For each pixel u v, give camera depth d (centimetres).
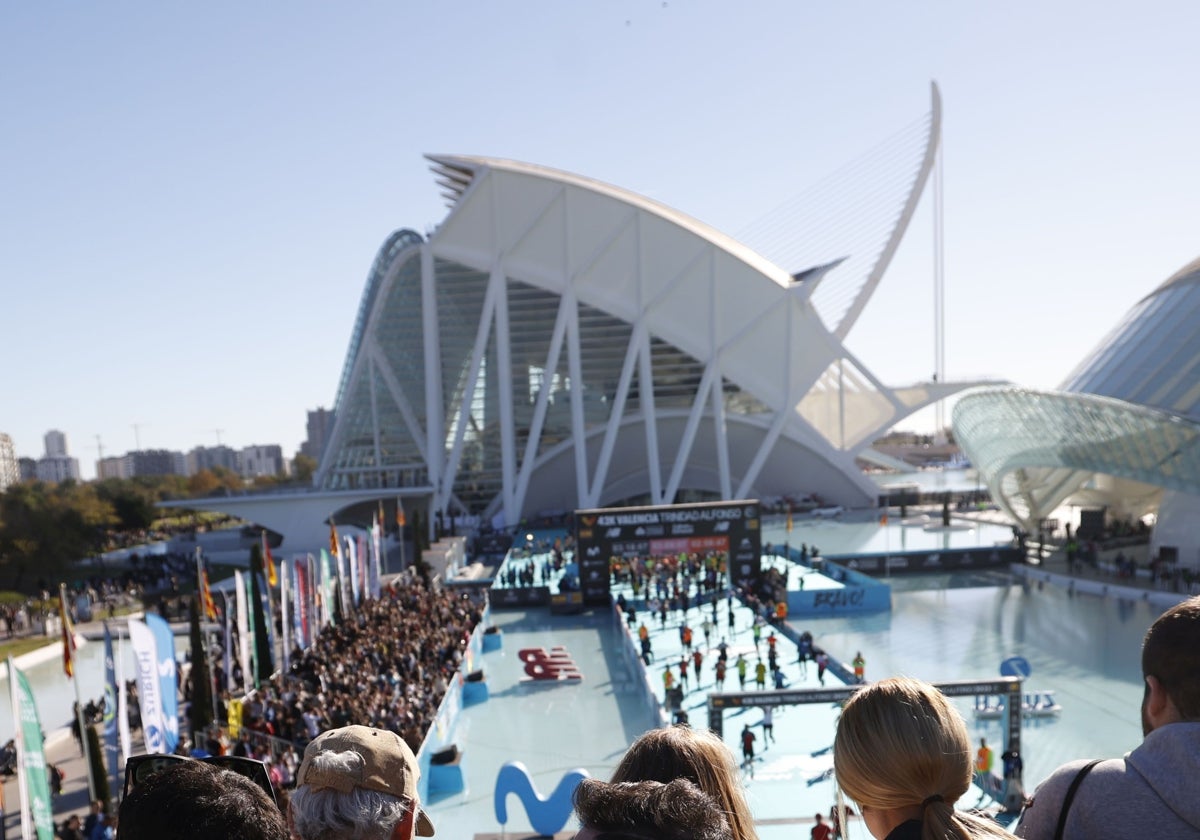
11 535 6216
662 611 3981
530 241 7338
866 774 241
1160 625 266
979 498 8144
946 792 240
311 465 19438
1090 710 2698
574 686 3225
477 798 2209
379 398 7569
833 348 7819
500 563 6031
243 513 7012
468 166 7156
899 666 3281
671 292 7494
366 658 3027
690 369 7625
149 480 15238
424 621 3700
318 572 4191
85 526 7031
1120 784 241
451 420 7550
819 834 1616
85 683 3859
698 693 2998
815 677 3095
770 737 2484
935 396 8062
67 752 2747
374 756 290
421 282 7469
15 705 1644
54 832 1998
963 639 3666
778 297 7544
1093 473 5469
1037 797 262
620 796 232
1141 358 5238
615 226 7331
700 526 4519
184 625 4422
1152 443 4572
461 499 7644
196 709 2388
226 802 221
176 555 7025
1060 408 4844
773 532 6769
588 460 7819
